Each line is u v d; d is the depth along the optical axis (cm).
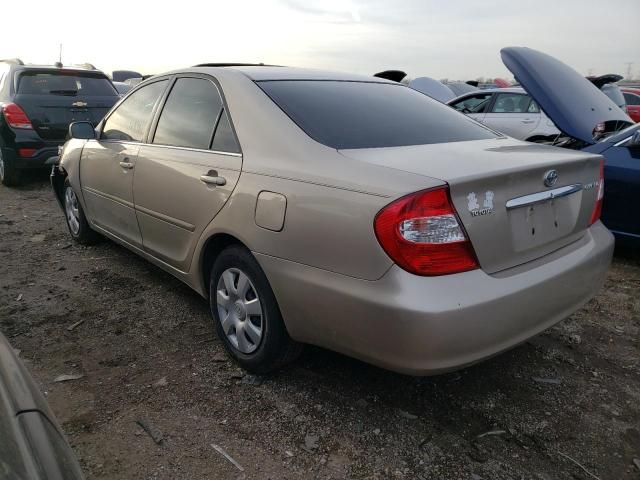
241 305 274
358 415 250
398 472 217
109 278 409
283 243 238
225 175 271
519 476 216
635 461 226
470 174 208
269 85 288
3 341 164
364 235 207
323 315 226
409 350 202
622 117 535
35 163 706
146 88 375
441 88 1042
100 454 222
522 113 859
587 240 271
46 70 723
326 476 214
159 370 284
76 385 269
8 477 107
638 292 402
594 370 294
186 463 219
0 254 462
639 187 437
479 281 209
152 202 333
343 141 251
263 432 238
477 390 273
